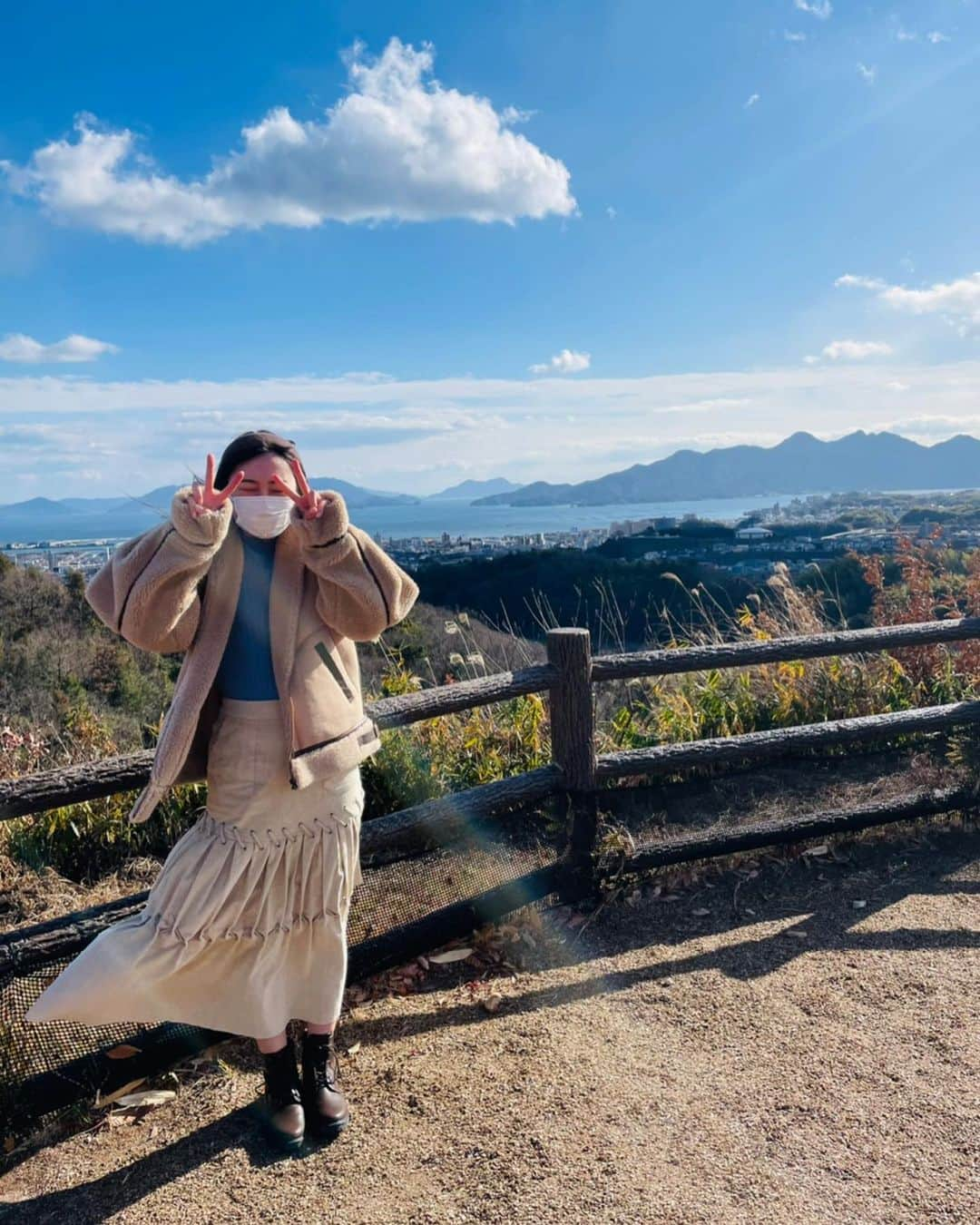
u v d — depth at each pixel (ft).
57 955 7.77
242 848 6.51
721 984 9.21
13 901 11.34
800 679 16.65
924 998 8.77
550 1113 7.25
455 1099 7.50
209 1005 6.81
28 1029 7.64
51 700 32.65
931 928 10.18
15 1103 7.38
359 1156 6.88
